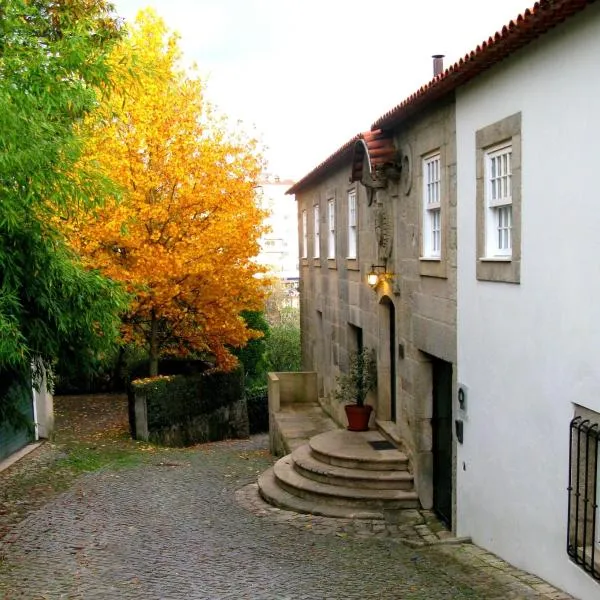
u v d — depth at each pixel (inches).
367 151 412.8
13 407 385.4
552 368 242.1
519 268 264.2
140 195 579.8
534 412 255.9
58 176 281.3
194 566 280.8
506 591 240.2
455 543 319.3
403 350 420.2
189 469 510.3
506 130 270.5
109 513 369.7
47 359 349.4
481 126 295.4
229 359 722.2
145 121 584.7
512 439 274.5
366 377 493.4
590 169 214.8
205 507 394.9
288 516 377.7
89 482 446.6
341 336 607.5
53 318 324.8
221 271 626.8
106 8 536.1
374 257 489.7
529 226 255.8
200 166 604.4
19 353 273.4
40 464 489.4
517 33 236.1
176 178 596.4
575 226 224.5
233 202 615.2
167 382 647.1
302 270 842.2
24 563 281.1
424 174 374.0
